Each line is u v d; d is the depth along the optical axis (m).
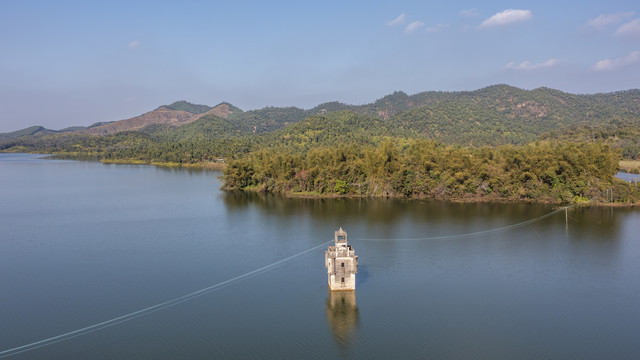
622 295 92.56
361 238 138.12
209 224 159.88
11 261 117.12
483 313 84.88
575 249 124.25
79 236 143.12
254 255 120.75
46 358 70.69
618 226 150.50
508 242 132.12
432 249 125.56
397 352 71.81
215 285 99.38
